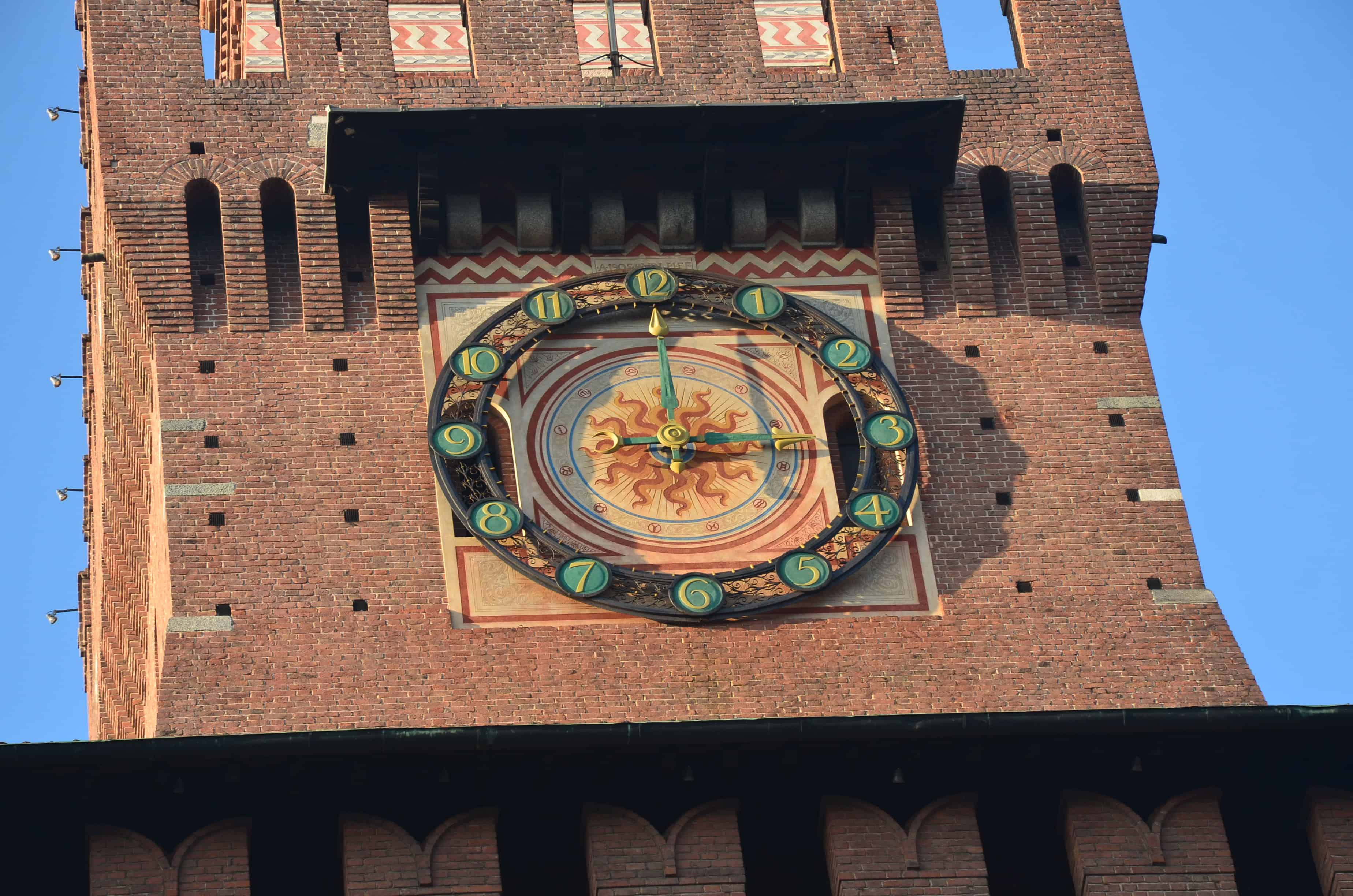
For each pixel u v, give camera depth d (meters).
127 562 58.38
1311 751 45.78
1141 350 53.53
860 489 50.59
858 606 49.53
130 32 54.31
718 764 44.94
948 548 50.50
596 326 52.34
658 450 50.88
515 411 51.19
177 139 53.41
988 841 45.72
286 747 43.56
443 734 43.94
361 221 53.41
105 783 43.44
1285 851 46.25
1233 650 49.72
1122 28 56.69
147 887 43.12
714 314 52.50
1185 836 45.47
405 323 52.28
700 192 53.69
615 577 49.28
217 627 48.34
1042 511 51.19
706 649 48.78
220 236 53.16
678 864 44.41
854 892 44.47
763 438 51.12
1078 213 55.12
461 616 48.81
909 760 45.25
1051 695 48.91
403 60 59.72
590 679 48.28
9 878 43.44
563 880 44.84
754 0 56.53
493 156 52.84
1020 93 55.66
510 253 53.41
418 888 43.69
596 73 60.59
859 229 54.03
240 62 59.72
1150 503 51.50
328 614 48.66
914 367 52.81
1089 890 44.94
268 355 51.72
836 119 52.84
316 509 49.94
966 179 54.56
